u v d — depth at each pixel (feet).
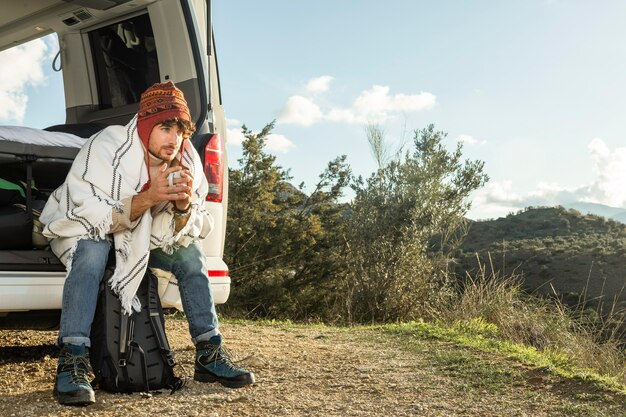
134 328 10.07
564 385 11.15
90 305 9.76
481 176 36.04
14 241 10.43
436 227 35.55
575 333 20.25
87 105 16.35
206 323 10.79
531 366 12.67
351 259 35.78
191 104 13.21
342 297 35.09
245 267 54.24
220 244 12.60
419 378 11.66
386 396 10.44
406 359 13.48
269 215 59.57
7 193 10.81
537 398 10.39
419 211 34.96
